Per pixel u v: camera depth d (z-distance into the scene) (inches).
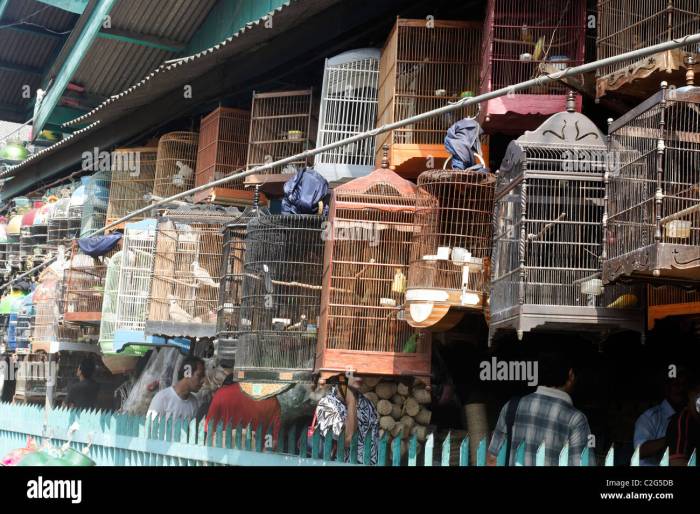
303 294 431.8
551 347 428.1
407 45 474.9
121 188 745.6
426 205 389.1
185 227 554.9
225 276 484.1
